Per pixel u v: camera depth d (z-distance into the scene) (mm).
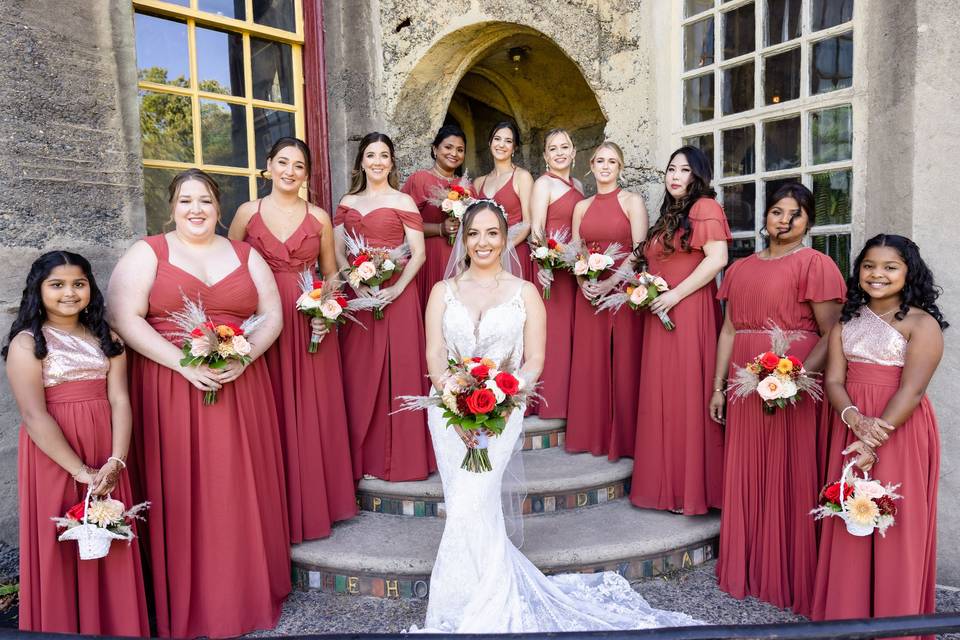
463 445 2832
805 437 3039
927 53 3252
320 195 4746
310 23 4648
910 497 2590
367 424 3777
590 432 4168
